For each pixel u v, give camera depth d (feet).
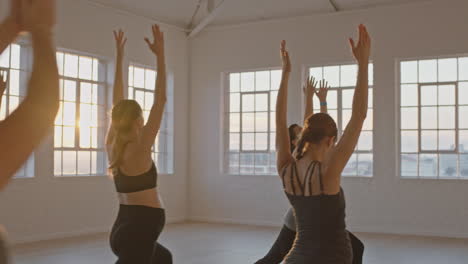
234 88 37.96
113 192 32.76
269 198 35.76
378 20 32.68
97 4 31.73
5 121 2.37
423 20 31.55
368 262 22.63
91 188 31.37
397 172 32.14
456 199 30.37
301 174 7.25
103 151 32.60
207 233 31.60
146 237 9.79
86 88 31.78
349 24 33.53
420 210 31.17
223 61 37.68
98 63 32.63
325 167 7.03
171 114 37.63
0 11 22.70
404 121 32.40
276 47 35.78
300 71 34.94
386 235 30.89
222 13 37.11
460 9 30.71
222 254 24.43
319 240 6.96
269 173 36.35
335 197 7.08
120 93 11.30
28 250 25.14
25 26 2.49
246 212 36.50
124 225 9.82
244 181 36.68
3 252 2.80
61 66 30.40
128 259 9.69
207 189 37.99
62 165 30.25
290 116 35.09
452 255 24.39
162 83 9.61
